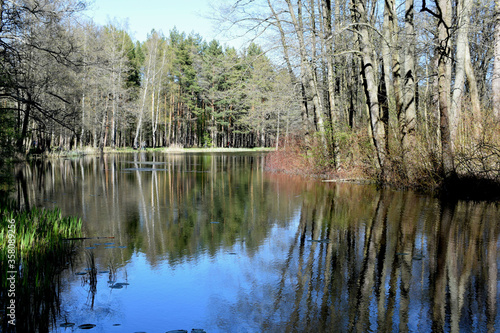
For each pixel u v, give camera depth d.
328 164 17.47
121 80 48.38
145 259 5.54
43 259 5.43
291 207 9.80
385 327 3.48
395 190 12.59
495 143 10.58
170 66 58.50
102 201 10.89
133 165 25.42
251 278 4.75
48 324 3.53
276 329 3.44
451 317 3.67
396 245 6.11
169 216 8.78
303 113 19.81
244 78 17.95
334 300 4.08
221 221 8.21
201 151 55.12
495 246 6.02
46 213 7.31
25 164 24.28
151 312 3.80
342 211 9.05
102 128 40.47
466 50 12.00
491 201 10.16
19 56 12.59
